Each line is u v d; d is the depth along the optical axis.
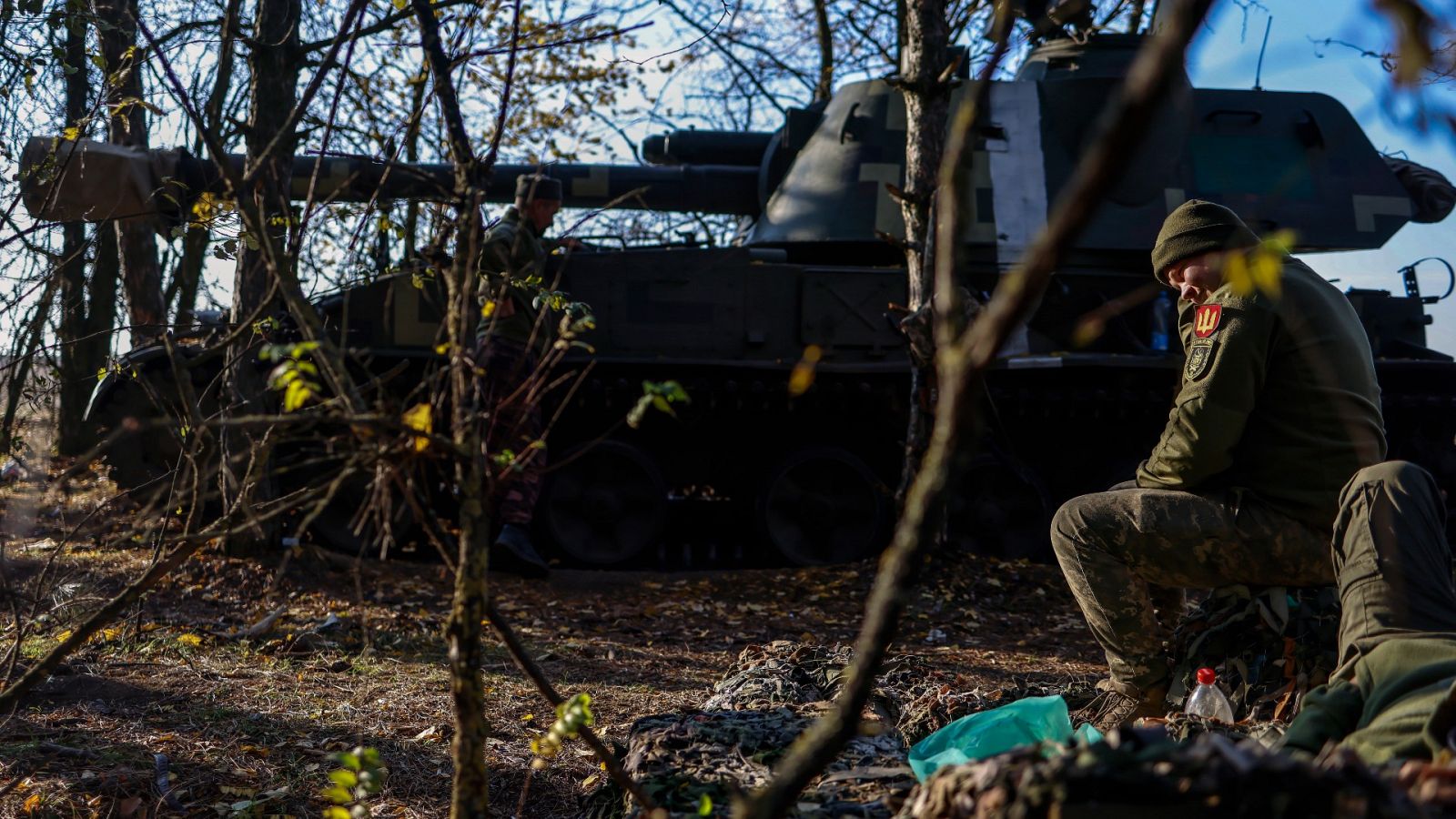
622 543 9.38
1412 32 0.89
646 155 11.61
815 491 9.56
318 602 7.00
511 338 7.72
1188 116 9.59
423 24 2.25
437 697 4.99
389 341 8.69
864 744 3.13
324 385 5.73
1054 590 8.44
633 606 7.85
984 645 6.91
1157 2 9.98
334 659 5.66
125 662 5.25
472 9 2.77
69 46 4.67
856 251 9.81
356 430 2.06
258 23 7.16
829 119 10.16
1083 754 1.59
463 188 2.21
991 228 9.27
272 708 4.65
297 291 2.15
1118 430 9.77
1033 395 9.10
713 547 9.88
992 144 9.50
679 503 10.84
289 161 7.09
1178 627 4.04
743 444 9.87
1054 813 1.51
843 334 9.24
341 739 4.30
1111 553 3.82
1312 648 3.72
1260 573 3.72
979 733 2.89
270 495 7.70
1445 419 9.38
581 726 2.26
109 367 4.54
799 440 9.84
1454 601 2.63
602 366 9.04
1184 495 3.77
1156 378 9.09
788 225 9.78
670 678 5.76
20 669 4.84
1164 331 9.52
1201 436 3.68
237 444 7.42
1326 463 3.66
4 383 4.43
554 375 8.91
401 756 4.16
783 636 7.08
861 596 8.30
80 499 8.89
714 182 10.69
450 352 2.15
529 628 6.92
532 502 8.48
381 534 2.08
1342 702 2.45
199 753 4.04
